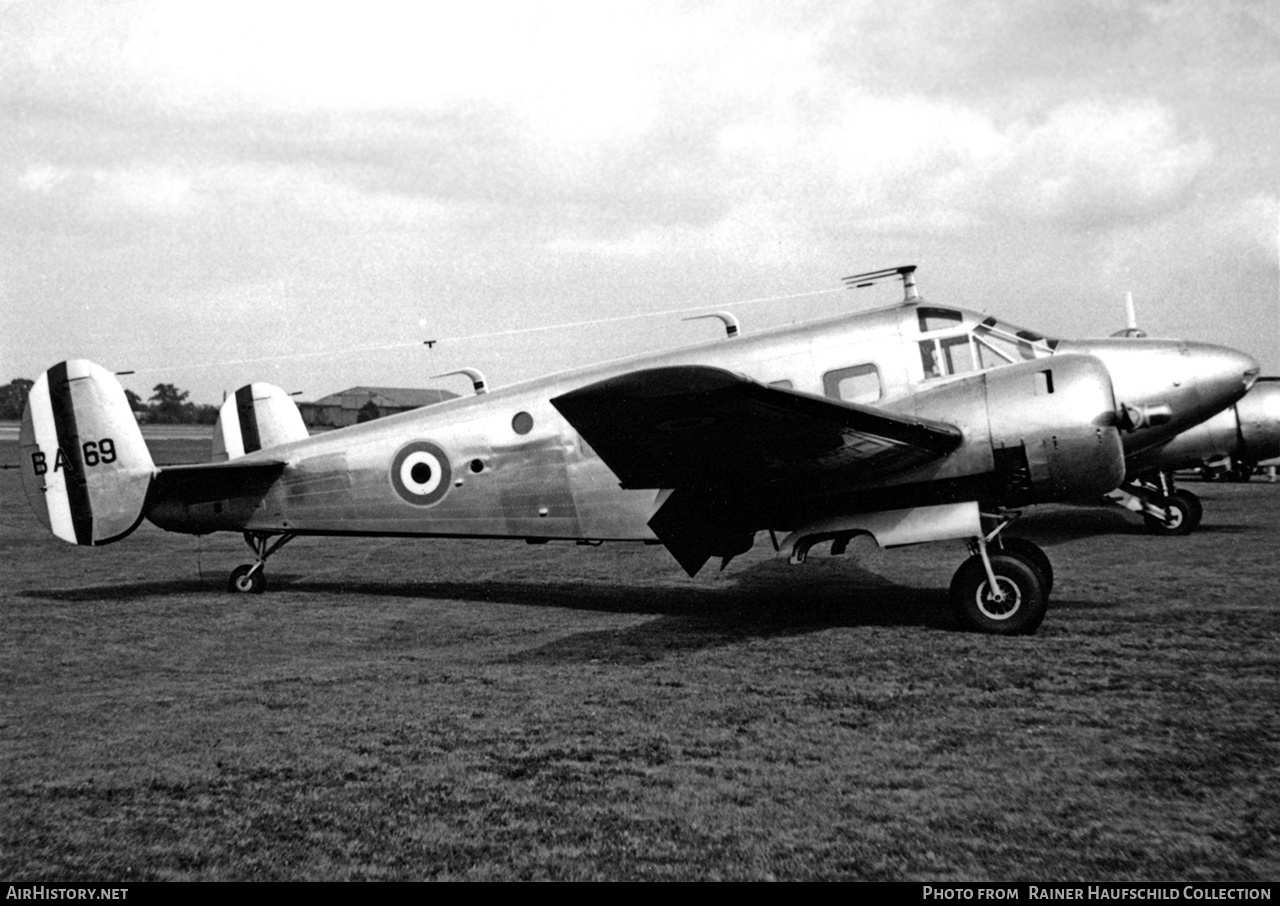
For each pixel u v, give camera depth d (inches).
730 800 155.6
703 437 263.1
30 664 281.4
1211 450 527.8
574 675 247.1
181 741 195.9
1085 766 166.4
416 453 380.5
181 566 529.7
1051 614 307.7
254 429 592.7
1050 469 284.2
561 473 356.8
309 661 279.3
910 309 330.3
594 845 139.8
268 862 136.6
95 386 417.7
